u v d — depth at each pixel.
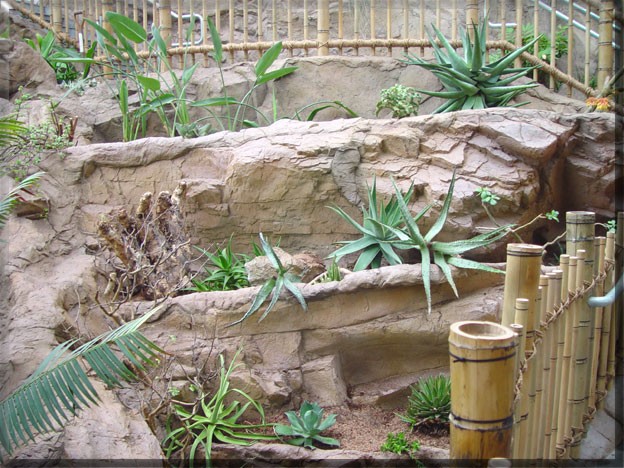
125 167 5.06
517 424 2.40
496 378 2.02
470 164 4.63
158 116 6.30
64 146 5.02
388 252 4.42
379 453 3.65
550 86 6.02
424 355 4.29
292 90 6.22
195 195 4.83
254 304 4.04
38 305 3.88
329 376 4.15
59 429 3.08
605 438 3.09
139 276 4.41
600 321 3.20
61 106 5.90
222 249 4.98
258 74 5.51
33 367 3.48
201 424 3.80
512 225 4.48
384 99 5.28
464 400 2.06
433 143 4.72
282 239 4.94
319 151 4.69
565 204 5.11
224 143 4.98
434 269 4.16
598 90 5.20
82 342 3.88
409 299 4.20
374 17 6.12
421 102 5.99
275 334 4.18
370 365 4.35
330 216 4.81
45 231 4.62
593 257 3.16
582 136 4.84
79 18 7.45
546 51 6.16
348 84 6.14
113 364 2.75
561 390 2.95
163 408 3.72
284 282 4.11
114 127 6.20
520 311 2.41
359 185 4.70
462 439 2.06
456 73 5.16
